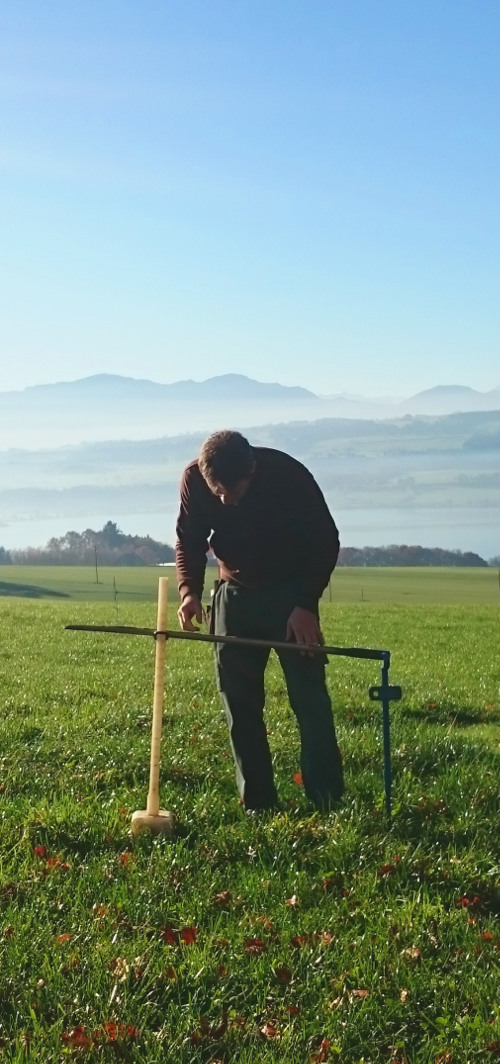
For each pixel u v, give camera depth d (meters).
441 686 16.83
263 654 7.59
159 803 7.39
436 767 9.11
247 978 4.98
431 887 6.10
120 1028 4.52
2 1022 4.57
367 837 6.70
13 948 5.13
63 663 18.44
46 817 6.99
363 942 5.35
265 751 7.56
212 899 5.85
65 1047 4.38
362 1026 4.63
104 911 5.62
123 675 15.74
